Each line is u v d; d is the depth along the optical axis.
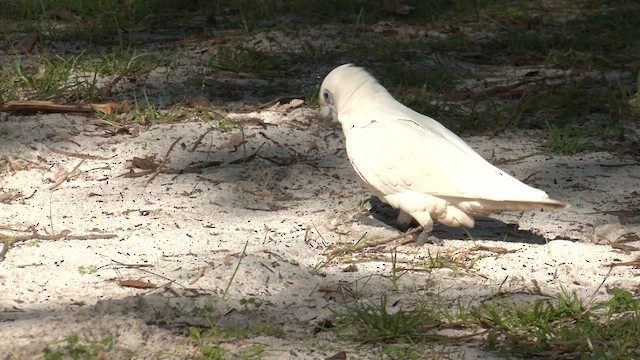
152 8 20.17
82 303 9.16
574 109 15.72
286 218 11.62
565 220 11.81
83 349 8.09
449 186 10.40
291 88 16.44
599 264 10.44
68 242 10.70
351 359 8.28
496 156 13.85
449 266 10.33
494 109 15.57
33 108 14.70
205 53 18.05
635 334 8.52
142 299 9.07
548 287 9.81
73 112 14.80
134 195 12.20
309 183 12.80
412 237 11.10
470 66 17.98
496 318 8.85
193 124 14.51
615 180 13.06
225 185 12.59
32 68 16.67
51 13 19.94
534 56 18.58
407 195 10.73
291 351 8.38
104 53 17.78
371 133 10.93
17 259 10.17
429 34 19.64
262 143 13.98
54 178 12.66
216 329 8.56
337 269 10.22
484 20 20.47
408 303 9.41
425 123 11.13
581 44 19.02
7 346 8.18
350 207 12.07
